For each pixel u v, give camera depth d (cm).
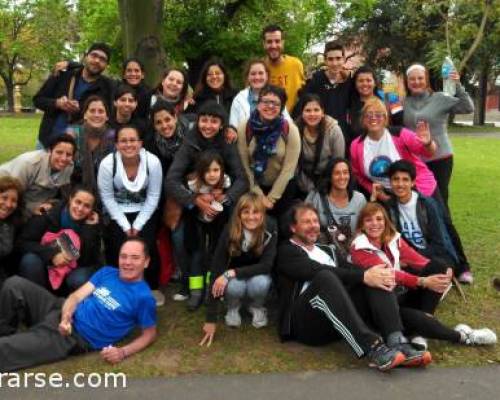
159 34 703
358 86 558
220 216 474
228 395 344
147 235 475
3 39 3638
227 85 582
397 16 2830
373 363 378
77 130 505
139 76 571
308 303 395
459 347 409
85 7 1872
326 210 478
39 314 409
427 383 359
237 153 482
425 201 487
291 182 504
